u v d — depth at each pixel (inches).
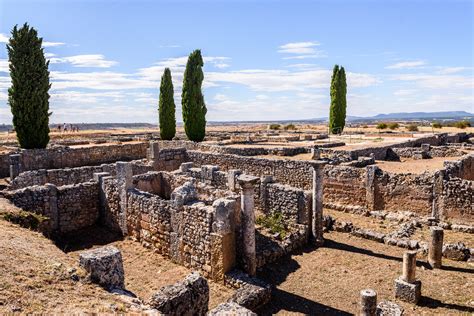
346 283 542.6
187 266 573.0
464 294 502.0
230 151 1362.0
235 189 799.7
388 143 1643.7
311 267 594.2
